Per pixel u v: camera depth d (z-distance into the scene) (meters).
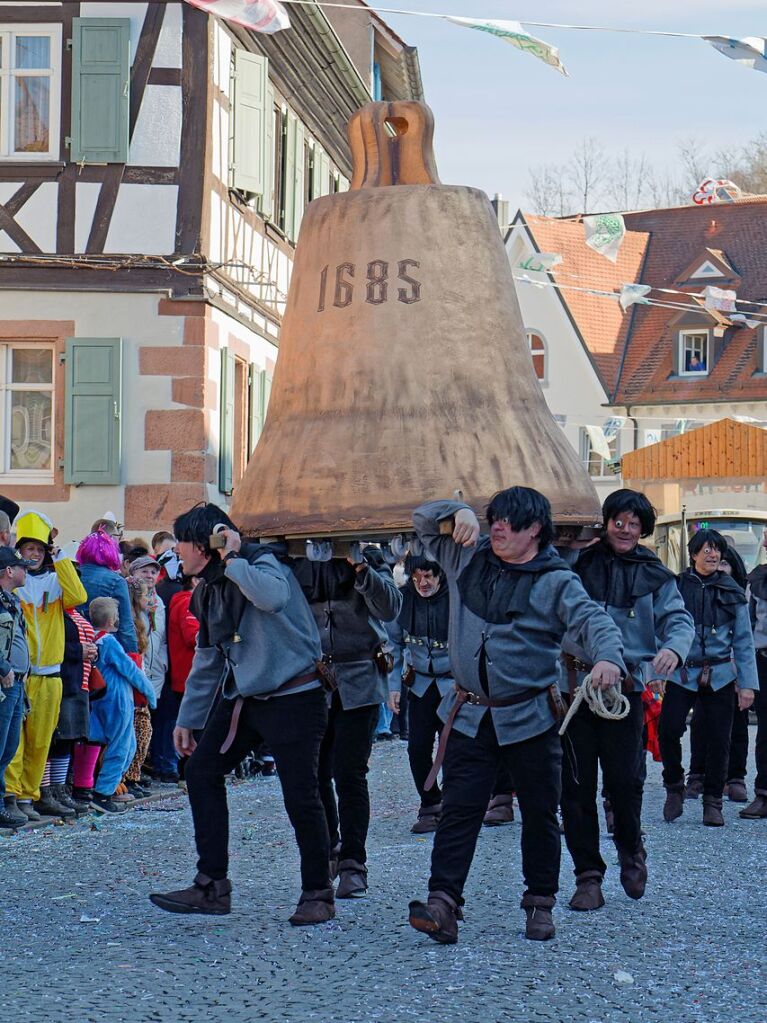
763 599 11.99
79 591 11.21
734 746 13.09
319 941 6.93
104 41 19.23
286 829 10.79
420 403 8.15
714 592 11.44
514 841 10.36
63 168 19.25
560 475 8.20
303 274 8.59
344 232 8.48
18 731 10.47
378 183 8.73
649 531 8.24
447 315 8.31
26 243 19.25
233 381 20.64
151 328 19.28
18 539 11.23
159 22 19.28
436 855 6.93
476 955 6.66
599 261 51.34
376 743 18.20
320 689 7.35
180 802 12.48
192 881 8.64
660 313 50.66
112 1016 5.59
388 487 7.96
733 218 52.19
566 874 9.01
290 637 7.28
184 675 13.41
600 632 6.84
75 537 19.33
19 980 6.17
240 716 7.38
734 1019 5.68
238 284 20.69
